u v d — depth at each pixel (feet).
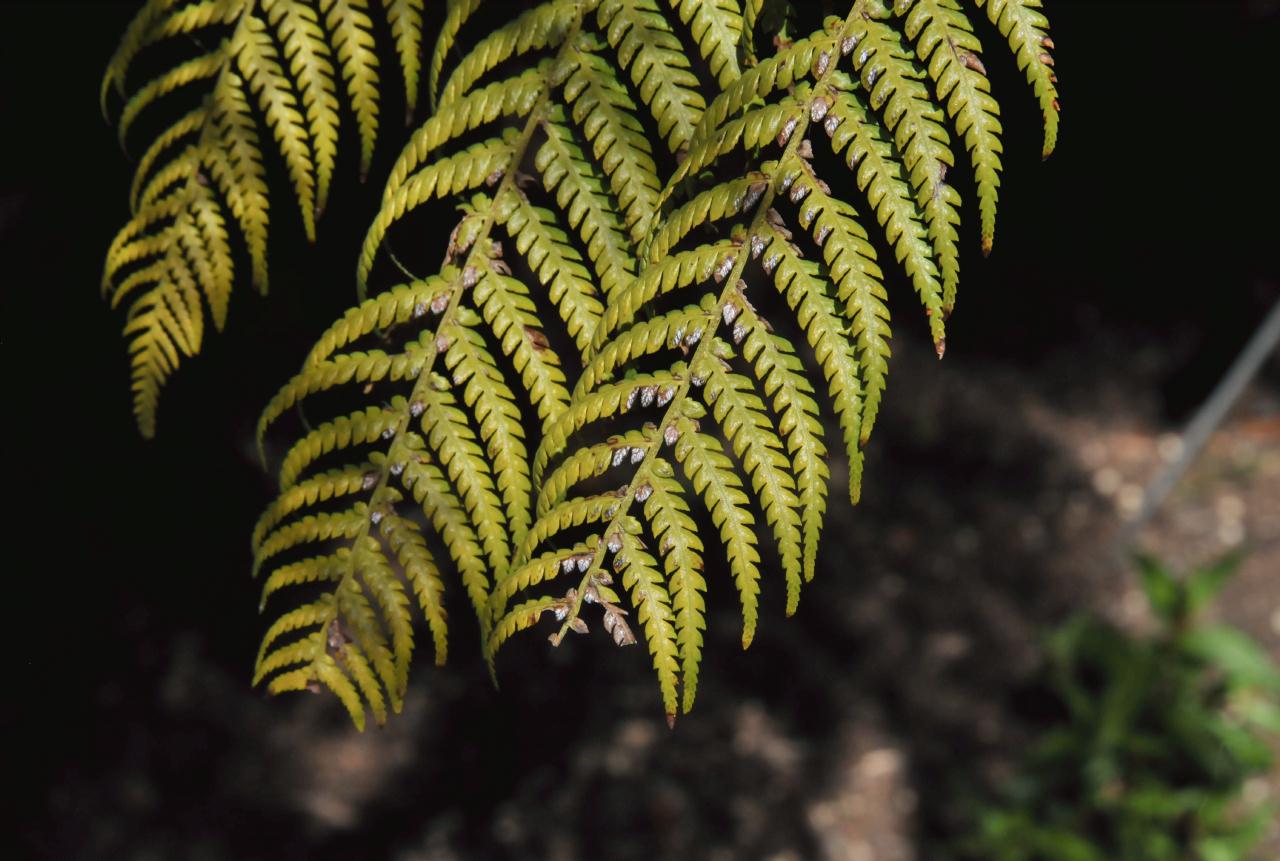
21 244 12.68
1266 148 19.81
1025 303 20.29
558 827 13.91
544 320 13.21
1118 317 20.10
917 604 16.63
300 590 14.73
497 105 3.53
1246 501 17.72
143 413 4.20
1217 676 15.26
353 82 3.88
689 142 3.49
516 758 14.44
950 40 3.20
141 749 13.65
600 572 3.48
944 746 15.05
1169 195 20.29
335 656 3.86
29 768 13.09
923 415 19.08
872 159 3.25
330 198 10.72
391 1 3.82
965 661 15.98
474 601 3.76
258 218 4.03
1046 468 18.43
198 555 14.43
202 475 14.16
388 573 3.82
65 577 13.89
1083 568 17.08
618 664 15.49
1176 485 17.98
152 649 14.15
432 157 6.44
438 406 3.67
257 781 13.76
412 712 14.74
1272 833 13.58
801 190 3.28
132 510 14.16
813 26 5.04
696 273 3.36
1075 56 19.20
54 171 12.47
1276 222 20.02
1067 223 20.38
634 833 13.87
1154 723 13.74
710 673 15.61
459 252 3.59
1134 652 13.75
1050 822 13.76
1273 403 18.98
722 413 3.41
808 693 15.55
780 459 3.39
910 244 3.24
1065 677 13.99
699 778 14.48
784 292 3.32
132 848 12.92
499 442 3.66
